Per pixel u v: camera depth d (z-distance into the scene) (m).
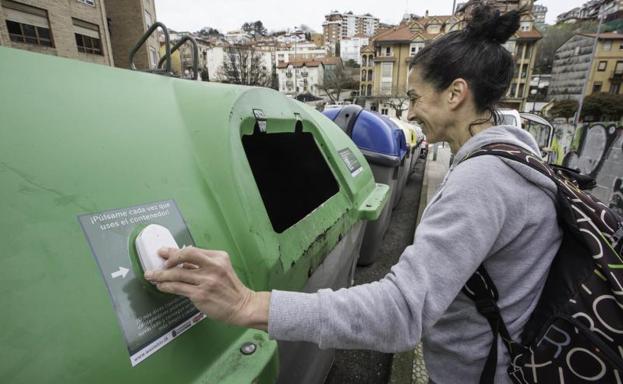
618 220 0.84
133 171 0.77
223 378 0.71
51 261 0.56
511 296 0.85
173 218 0.78
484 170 0.77
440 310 0.72
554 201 0.81
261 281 0.92
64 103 0.74
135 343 0.61
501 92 0.91
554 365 0.80
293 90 70.75
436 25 49.34
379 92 50.16
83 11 16.47
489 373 0.90
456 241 0.73
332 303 0.71
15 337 0.49
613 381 0.75
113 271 0.63
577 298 0.78
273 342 0.81
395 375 2.09
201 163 0.97
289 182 1.53
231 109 1.08
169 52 1.39
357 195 1.90
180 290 0.65
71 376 0.52
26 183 0.59
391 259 4.09
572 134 8.07
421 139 8.91
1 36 12.97
